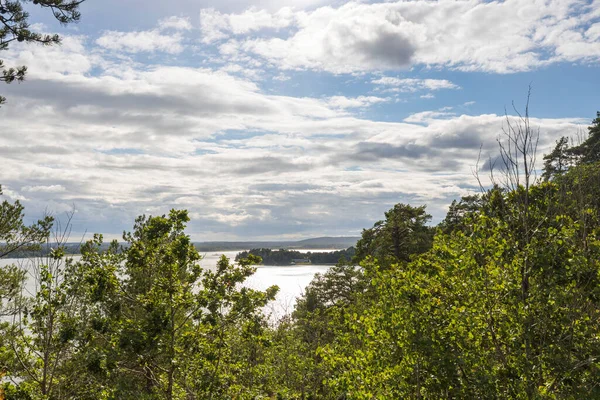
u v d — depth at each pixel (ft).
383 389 25.71
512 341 24.44
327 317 69.77
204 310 34.42
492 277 25.82
